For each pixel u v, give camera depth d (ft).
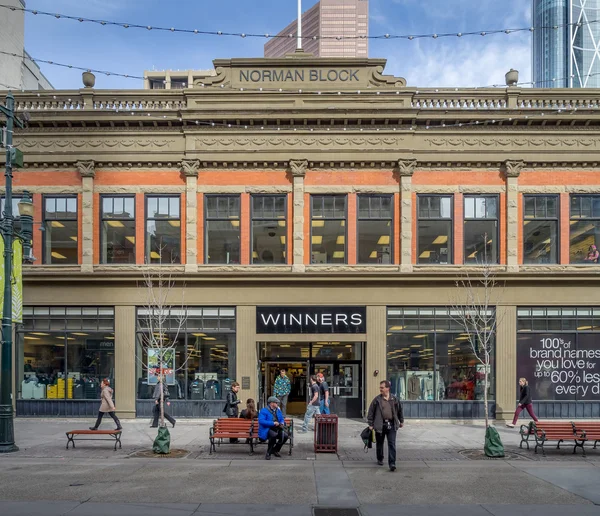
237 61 73.36
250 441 49.42
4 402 49.47
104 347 70.90
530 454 49.16
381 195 72.18
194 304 70.59
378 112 71.36
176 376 70.38
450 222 71.87
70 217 72.13
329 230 72.02
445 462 45.80
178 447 52.11
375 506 33.45
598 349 70.44
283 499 34.81
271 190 72.02
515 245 70.64
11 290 51.13
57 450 50.16
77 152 71.67
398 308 70.90
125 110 71.36
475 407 69.46
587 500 34.99
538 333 70.44
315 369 73.41
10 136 51.49
